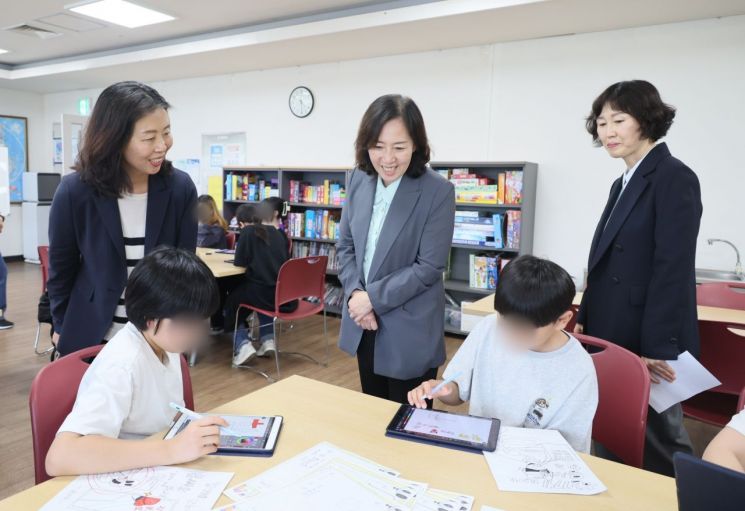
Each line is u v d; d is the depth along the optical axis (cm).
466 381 144
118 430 108
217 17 459
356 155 180
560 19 377
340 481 98
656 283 157
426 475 101
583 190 422
